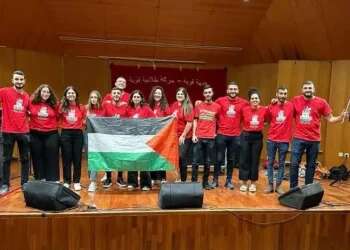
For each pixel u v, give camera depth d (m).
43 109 5.11
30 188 4.50
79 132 5.26
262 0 6.70
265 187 5.76
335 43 6.90
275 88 8.10
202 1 6.74
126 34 7.68
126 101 5.66
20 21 6.84
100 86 8.57
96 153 5.18
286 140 5.29
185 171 5.50
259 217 4.66
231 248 4.68
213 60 8.75
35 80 7.77
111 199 4.95
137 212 4.50
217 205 4.79
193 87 8.91
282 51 7.78
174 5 6.82
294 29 7.06
